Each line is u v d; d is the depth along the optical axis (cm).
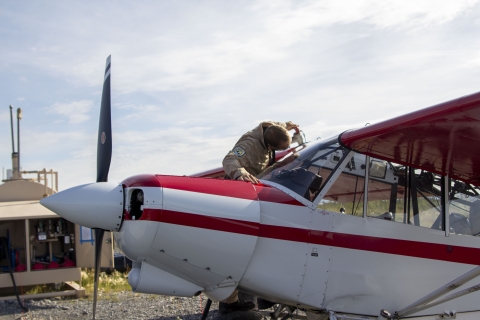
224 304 450
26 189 856
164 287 376
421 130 369
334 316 384
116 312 637
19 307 672
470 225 442
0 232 791
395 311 405
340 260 393
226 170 425
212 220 363
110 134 416
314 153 424
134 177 373
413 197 428
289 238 383
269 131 453
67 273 761
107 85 423
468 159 412
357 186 412
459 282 369
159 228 354
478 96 325
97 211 361
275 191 397
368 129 384
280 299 388
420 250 417
